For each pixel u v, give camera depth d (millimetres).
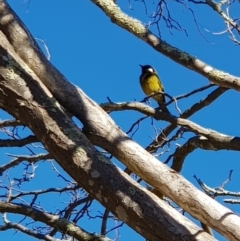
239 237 2867
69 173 3141
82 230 4102
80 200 4402
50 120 3227
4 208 4266
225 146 4090
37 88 3369
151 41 3732
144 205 2926
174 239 2828
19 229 4363
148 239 2900
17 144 3789
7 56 3451
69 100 3484
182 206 3055
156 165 3172
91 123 3391
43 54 3625
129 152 3240
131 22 3811
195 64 3576
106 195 2996
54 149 3164
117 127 3414
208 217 2963
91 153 3111
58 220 4172
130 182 3029
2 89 3355
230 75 3484
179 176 3133
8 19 3678
